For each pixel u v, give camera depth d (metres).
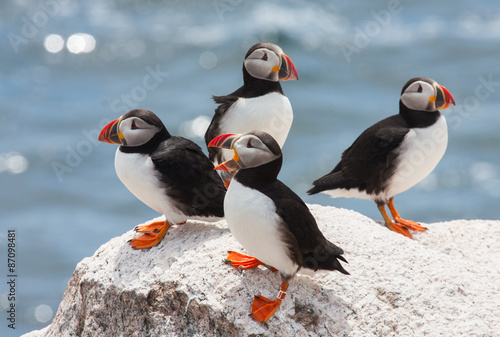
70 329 7.61
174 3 36.41
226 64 29.91
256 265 6.79
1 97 27.75
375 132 8.95
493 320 6.68
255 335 6.32
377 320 6.50
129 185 7.45
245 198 6.24
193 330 6.65
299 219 6.22
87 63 31.28
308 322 6.42
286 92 27.75
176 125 25.03
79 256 17.91
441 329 6.52
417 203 20.17
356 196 9.28
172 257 7.18
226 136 6.39
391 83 28.73
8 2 36.12
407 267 7.08
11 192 21.33
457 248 8.87
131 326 6.99
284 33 31.50
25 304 15.72
